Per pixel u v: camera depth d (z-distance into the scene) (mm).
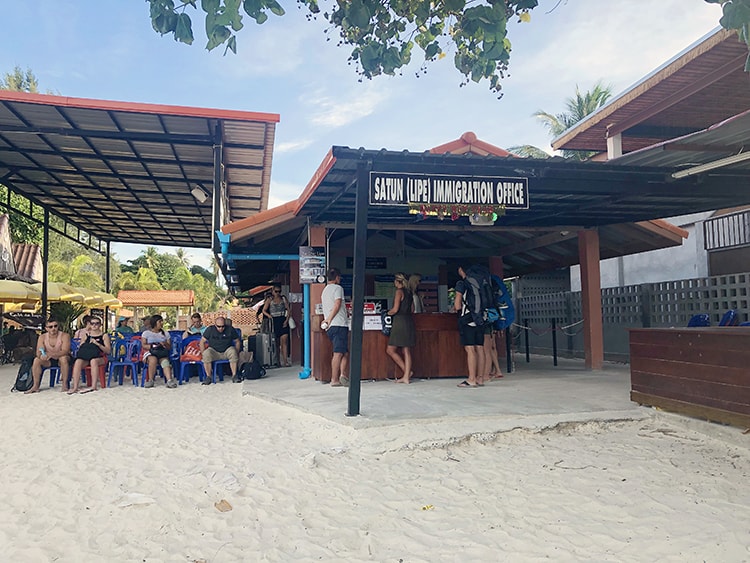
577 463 4988
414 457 5312
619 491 4270
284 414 7227
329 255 13000
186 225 19156
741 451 5180
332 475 4867
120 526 3945
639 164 6754
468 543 3541
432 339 9305
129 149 11500
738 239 13586
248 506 4246
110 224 19125
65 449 5938
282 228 10297
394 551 3504
